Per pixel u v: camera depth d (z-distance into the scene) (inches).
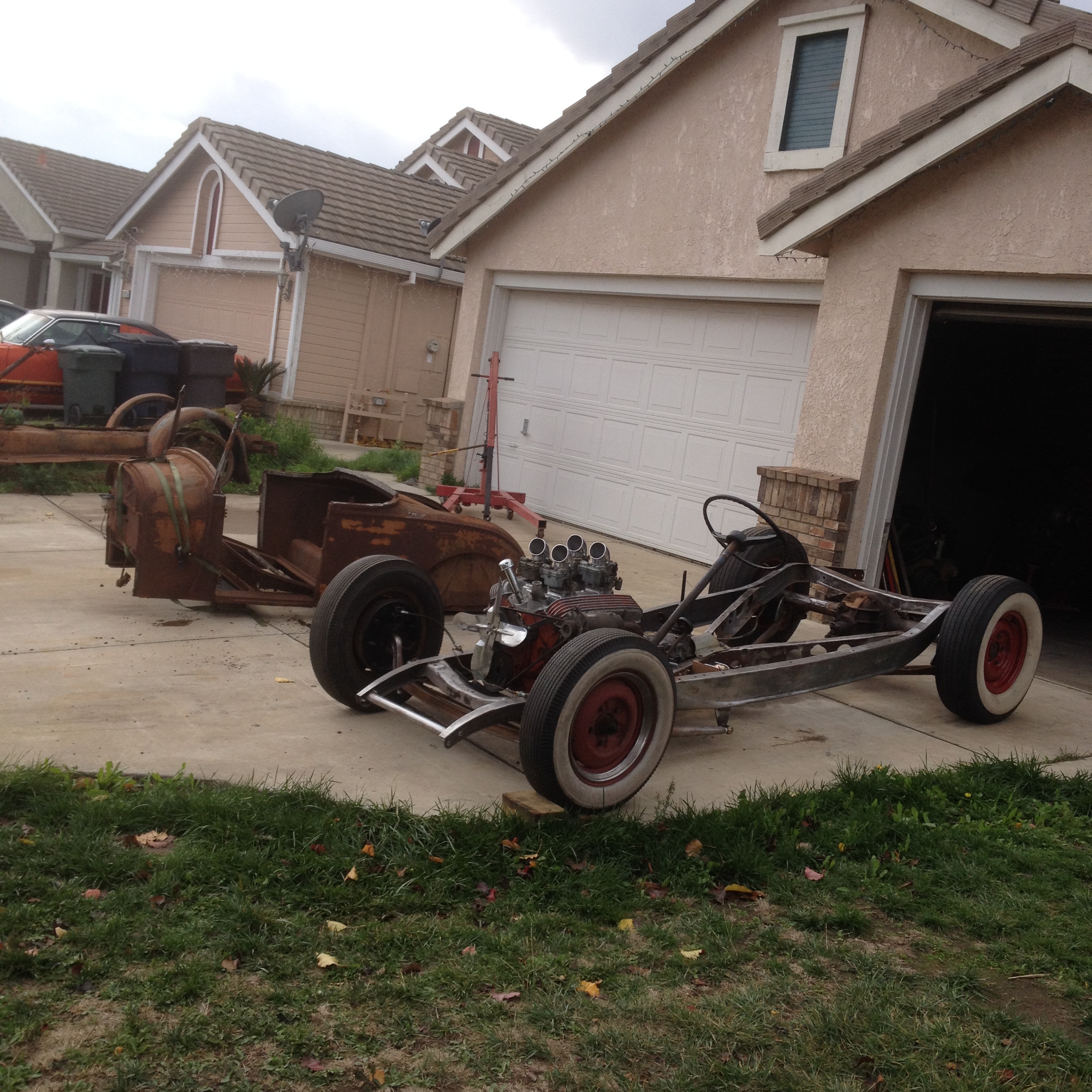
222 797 146.4
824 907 138.9
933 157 281.4
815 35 344.5
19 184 1038.4
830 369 325.7
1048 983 124.7
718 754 195.3
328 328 680.4
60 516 350.9
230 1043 100.3
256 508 399.5
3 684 191.0
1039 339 475.8
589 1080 100.4
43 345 481.7
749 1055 106.4
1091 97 260.2
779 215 316.5
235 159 679.7
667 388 405.4
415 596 199.0
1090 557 420.5
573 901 133.6
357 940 119.3
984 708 224.1
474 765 177.2
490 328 482.0
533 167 433.4
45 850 128.5
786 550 251.9
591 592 184.4
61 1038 98.1
